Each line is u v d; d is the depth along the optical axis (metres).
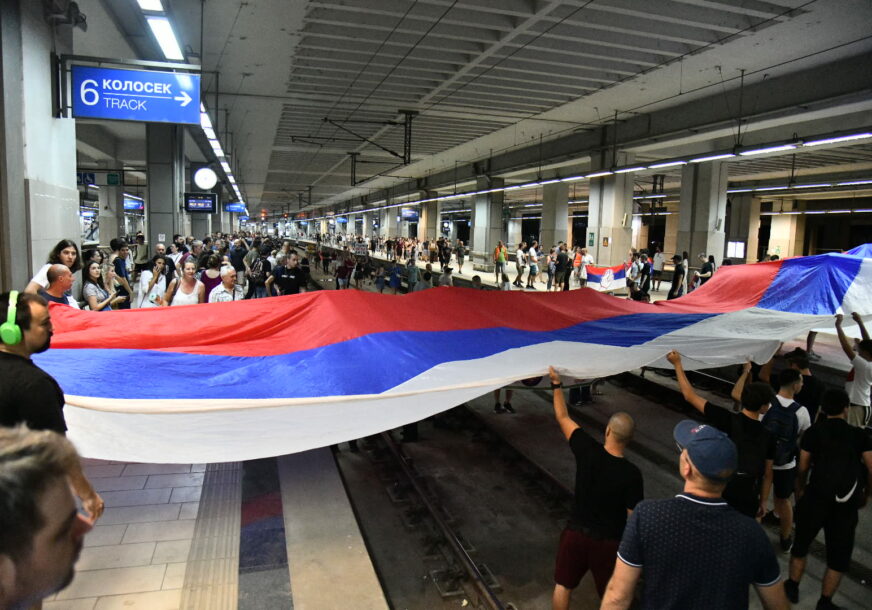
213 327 6.08
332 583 4.56
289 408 4.45
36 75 8.29
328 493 6.11
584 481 3.89
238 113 20.28
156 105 9.09
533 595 5.05
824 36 11.79
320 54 13.76
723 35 12.05
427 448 8.34
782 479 5.48
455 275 33.25
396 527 6.19
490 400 10.77
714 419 4.61
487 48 13.18
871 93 12.63
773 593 2.40
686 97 17.19
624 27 11.40
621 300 9.05
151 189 22.55
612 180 23.38
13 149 7.68
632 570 2.44
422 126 22.59
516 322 7.29
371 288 28.09
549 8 10.57
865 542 6.02
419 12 10.95
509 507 6.64
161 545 4.97
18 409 2.80
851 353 7.20
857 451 4.55
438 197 42.03
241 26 11.78
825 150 22.78
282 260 12.99
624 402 10.59
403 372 5.22
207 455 4.42
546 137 25.00
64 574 1.07
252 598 4.32
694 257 24.39
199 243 15.67
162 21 8.35
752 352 6.86
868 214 42.12
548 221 33.75
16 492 0.96
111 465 6.62
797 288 9.39
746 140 21.94
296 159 33.34
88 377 4.67
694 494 2.45
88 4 11.59
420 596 5.04
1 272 7.59
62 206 9.34
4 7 7.45
